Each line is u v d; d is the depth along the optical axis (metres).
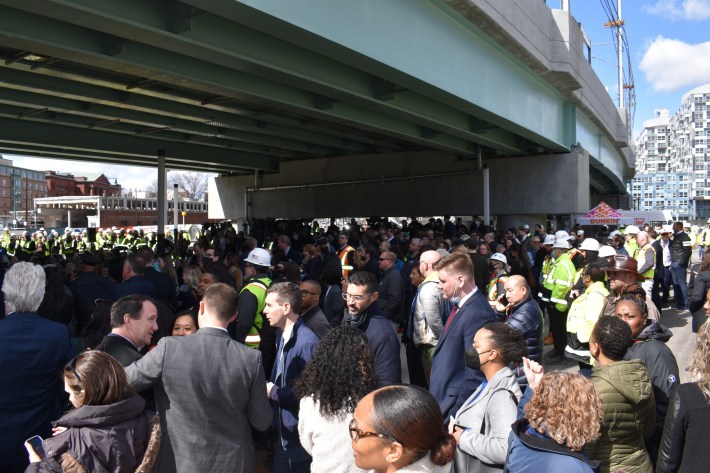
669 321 11.62
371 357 2.86
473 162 27.81
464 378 4.03
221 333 3.32
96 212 58.56
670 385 3.65
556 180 25.77
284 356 3.82
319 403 2.76
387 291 7.32
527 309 5.03
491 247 13.87
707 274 7.45
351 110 16.80
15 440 3.28
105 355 2.63
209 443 3.08
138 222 62.78
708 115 156.38
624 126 36.69
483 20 14.75
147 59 11.17
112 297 6.46
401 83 13.26
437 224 23.12
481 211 27.61
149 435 2.61
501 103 17.75
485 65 16.50
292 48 11.79
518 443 2.54
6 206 126.81
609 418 3.04
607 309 5.15
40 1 7.63
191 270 7.50
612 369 3.14
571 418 2.37
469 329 4.00
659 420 3.65
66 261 11.66
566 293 8.35
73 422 2.43
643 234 11.24
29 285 3.49
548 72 20.42
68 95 14.60
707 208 150.38
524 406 2.78
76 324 6.30
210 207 39.69
